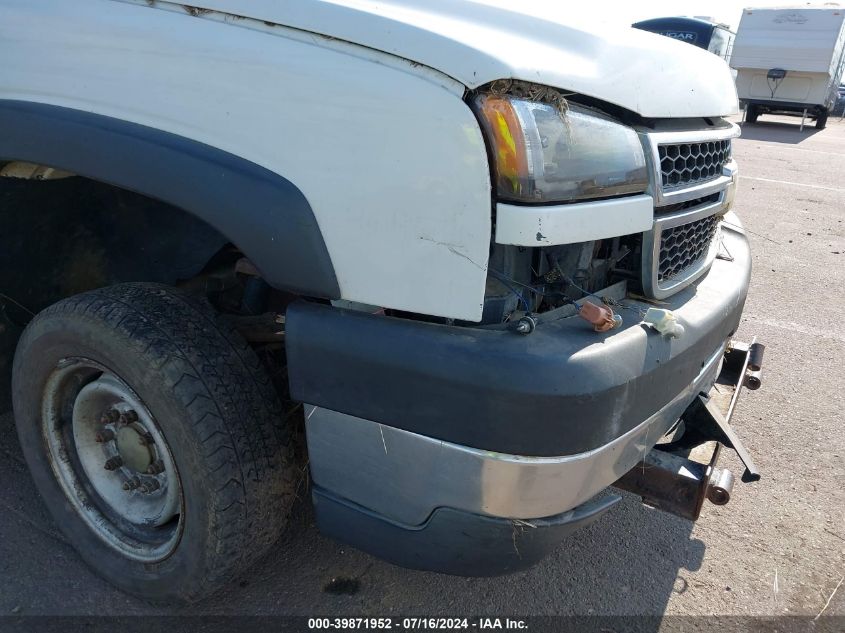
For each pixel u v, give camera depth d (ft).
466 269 5.37
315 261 5.80
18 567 8.09
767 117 82.48
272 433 6.90
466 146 5.20
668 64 6.85
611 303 6.45
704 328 6.84
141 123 6.49
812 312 17.94
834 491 10.57
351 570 8.40
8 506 9.06
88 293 7.14
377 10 5.65
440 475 5.64
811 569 8.96
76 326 6.82
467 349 5.33
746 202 31.14
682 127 7.02
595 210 5.71
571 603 8.16
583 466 5.53
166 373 6.41
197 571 6.88
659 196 6.33
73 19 6.77
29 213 8.27
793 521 9.87
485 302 5.65
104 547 7.75
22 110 7.04
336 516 6.45
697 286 7.68
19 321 9.15
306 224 5.75
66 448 7.89
